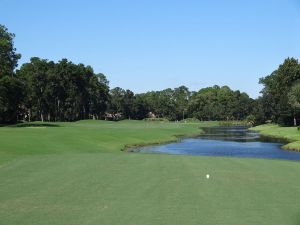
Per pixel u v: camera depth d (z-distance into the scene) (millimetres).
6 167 24109
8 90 87125
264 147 56438
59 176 20562
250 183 18547
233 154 46188
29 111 146250
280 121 116500
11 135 51219
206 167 23781
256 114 147375
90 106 172500
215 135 89750
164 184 18266
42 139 46719
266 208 14008
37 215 13250
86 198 15586
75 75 152000
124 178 19844
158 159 28078
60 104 153000
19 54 91688
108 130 75188
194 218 12805
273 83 138125
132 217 12953
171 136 77938
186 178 19828
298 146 53531
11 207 14289
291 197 15680
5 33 89938
